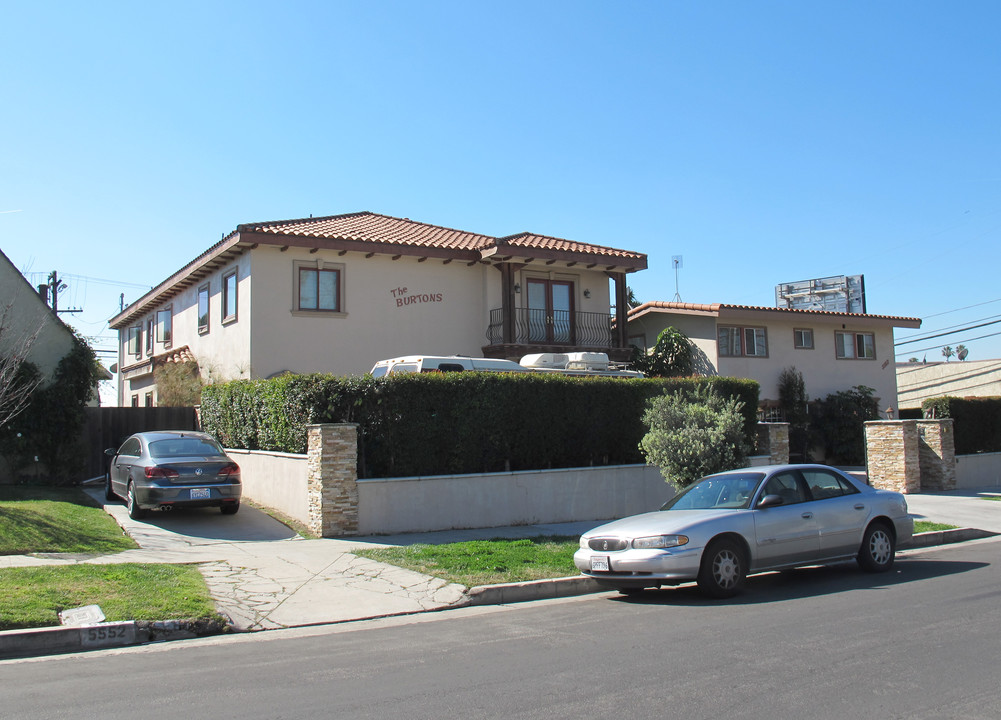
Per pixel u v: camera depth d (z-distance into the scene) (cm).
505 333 2317
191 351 2503
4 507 1314
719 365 2659
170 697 577
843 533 1020
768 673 588
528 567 1055
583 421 1589
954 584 942
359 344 2178
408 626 823
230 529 1346
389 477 1373
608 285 2567
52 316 1933
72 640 754
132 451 1502
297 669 653
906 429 2058
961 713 496
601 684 574
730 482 1037
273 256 2086
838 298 4600
